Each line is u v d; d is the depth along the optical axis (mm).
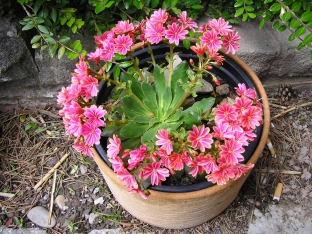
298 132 640
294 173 600
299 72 653
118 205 579
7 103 663
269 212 570
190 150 365
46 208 577
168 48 505
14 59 569
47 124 650
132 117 450
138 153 363
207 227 558
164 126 430
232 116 366
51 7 533
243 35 611
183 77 449
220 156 367
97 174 603
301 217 564
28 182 598
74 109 368
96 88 376
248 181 589
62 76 618
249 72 483
